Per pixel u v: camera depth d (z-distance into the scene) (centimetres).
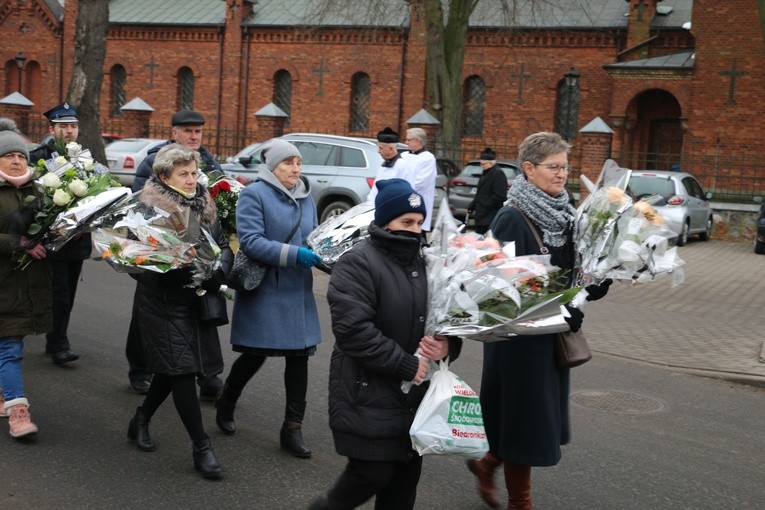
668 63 2631
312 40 3247
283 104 3362
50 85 3719
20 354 570
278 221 548
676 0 2898
